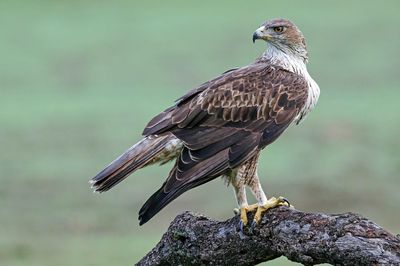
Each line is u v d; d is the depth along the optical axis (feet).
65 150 77.41
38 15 132.05
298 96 34.19
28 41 119.44
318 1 140.67
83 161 75.05
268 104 33.78
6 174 72.18
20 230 62.44
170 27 127.95
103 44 118.93
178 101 33.83
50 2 138.00
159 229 62.39
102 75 104.73
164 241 31.89
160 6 138.62
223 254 30.66
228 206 64.23
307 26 128.26
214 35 123.85
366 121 84.69
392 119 85.35
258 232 29.78
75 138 80.43
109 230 62.08
